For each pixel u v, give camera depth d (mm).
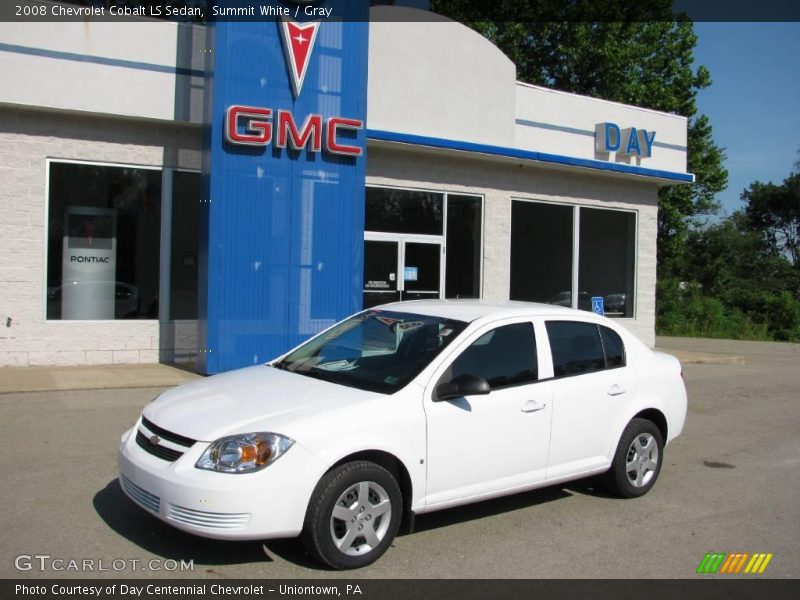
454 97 13867
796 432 9086
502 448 5105
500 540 5055
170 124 11359
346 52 11320
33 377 9688
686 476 6941
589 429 5707
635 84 27922
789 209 49000
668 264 33969
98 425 7465
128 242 11336
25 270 10570
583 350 5910
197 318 11680
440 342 5176
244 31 10500
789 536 5363
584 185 15922
